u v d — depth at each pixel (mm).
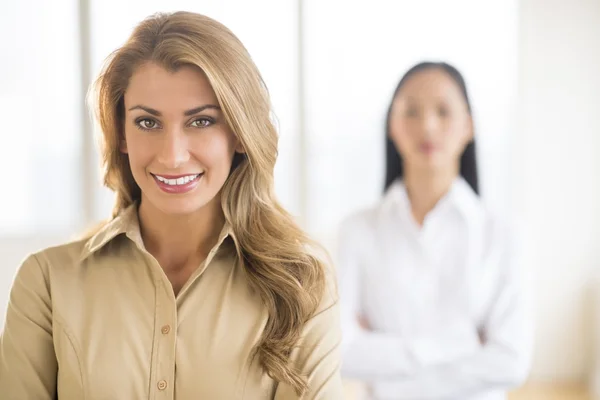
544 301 3967
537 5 3900
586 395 3770
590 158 3934
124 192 1298
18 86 3973
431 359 1826
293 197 4137
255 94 1184
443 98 1889
